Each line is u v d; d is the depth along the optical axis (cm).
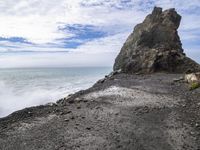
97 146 1055
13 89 3762
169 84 2633
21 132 1237
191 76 2686
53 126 1313
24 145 1076
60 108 1686
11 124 1363
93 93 2219
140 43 4928
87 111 1592
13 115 1528
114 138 1141
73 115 1507
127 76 3641
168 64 4162
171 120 1389
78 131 1232
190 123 1333
